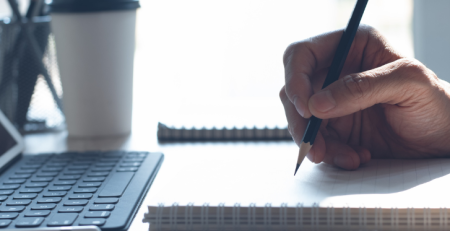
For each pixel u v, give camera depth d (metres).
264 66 1.56
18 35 0.75
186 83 1.48
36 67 0.77
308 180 0.41
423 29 1.11
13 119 0.77
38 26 0.76
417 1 1.12
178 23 1.61
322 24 1.56
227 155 0.58
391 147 0.51
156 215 0.34
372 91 0.41
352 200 0.34
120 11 0.67
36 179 0.49
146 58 1.61
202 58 1.58
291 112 0.49
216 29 1.59
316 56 0.48
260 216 0.34
